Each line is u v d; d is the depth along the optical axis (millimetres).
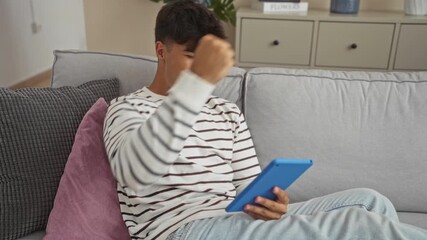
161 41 1039
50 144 1092
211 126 1110
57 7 4246
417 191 1270
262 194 895
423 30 2449
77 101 1185
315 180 1283
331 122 1275
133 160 750
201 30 1008
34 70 3887
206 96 715
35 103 1103
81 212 997
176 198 990
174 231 918
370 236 817
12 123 1050
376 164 1270
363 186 1276
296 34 2529
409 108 1276
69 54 1391
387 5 2838
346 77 1347
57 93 1169
